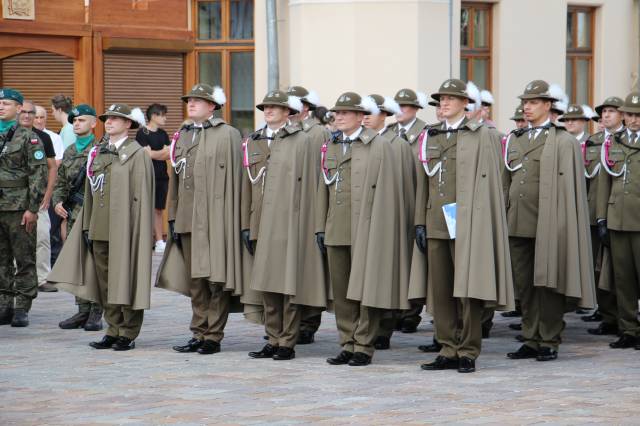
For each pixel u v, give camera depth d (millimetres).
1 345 15211
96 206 15156
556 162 14555
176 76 26203
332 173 14094
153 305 18766
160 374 13172
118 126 15188
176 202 15117
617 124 17062
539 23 27875
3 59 24578
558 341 14602
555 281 14289
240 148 14875
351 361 13836
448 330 13656
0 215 16750
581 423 10562
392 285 13859
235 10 26250
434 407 11312
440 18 25141
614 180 15711
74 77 24875
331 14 24922
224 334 16250
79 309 16688
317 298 14305
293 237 14227
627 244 15539
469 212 13289
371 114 14172
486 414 10969
